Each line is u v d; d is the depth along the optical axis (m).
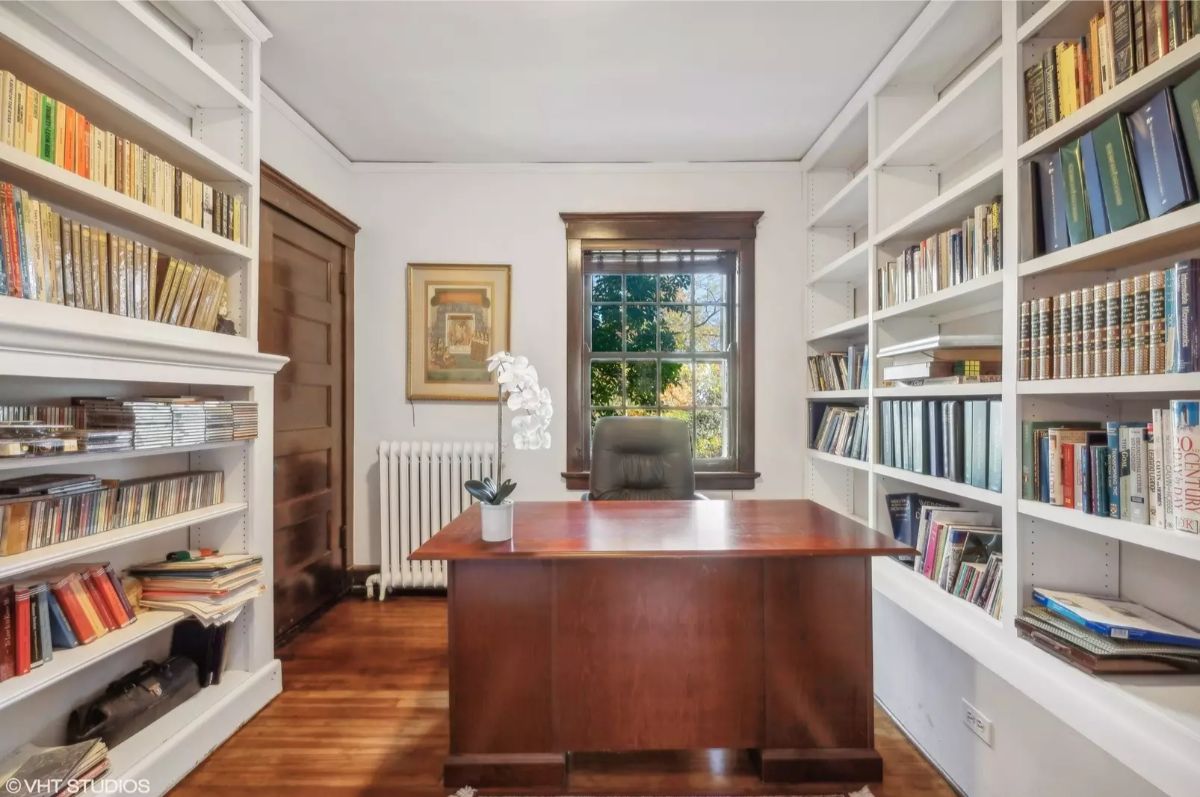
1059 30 1.37
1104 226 1.17
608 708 1.55
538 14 1.93
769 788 1.54
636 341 3.31
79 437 1.29
